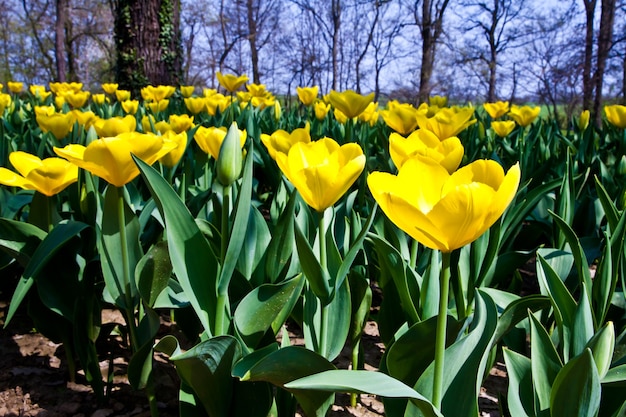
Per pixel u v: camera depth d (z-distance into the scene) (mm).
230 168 1502
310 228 2064
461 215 989
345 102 4113
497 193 1007
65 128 3361
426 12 24609
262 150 4043
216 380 1433
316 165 1361
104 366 2342
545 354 1334
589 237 2693
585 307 1412
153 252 1476
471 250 1930
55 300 1952
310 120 6105
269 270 1768
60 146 3523
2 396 2121
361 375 1032
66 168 1797
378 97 30125
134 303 1722
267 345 1544
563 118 19000
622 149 4660
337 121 5867
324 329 1534
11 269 2898
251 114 4973
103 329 2279
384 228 2361
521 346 2168
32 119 5211
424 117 3113
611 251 1798
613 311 2109
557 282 1547
